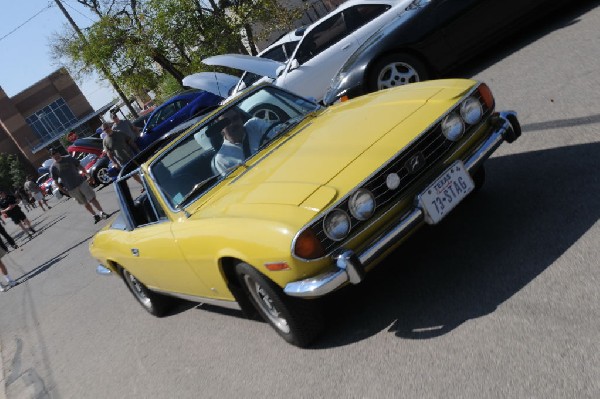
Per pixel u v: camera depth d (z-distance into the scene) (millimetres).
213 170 4215
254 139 4320
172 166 4254
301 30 10953
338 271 3025
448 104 3465
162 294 5426
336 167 3289
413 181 3260
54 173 13781
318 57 9500
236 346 4309
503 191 4219
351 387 3074
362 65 7492
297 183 3348
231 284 3805
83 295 8375
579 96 5160
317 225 3027
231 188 3873
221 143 4289
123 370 4992
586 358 2430
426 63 7457
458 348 2904
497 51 8055
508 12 7098
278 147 4125
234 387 3730
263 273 3312
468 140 3469
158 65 23516
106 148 12555
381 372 3057
